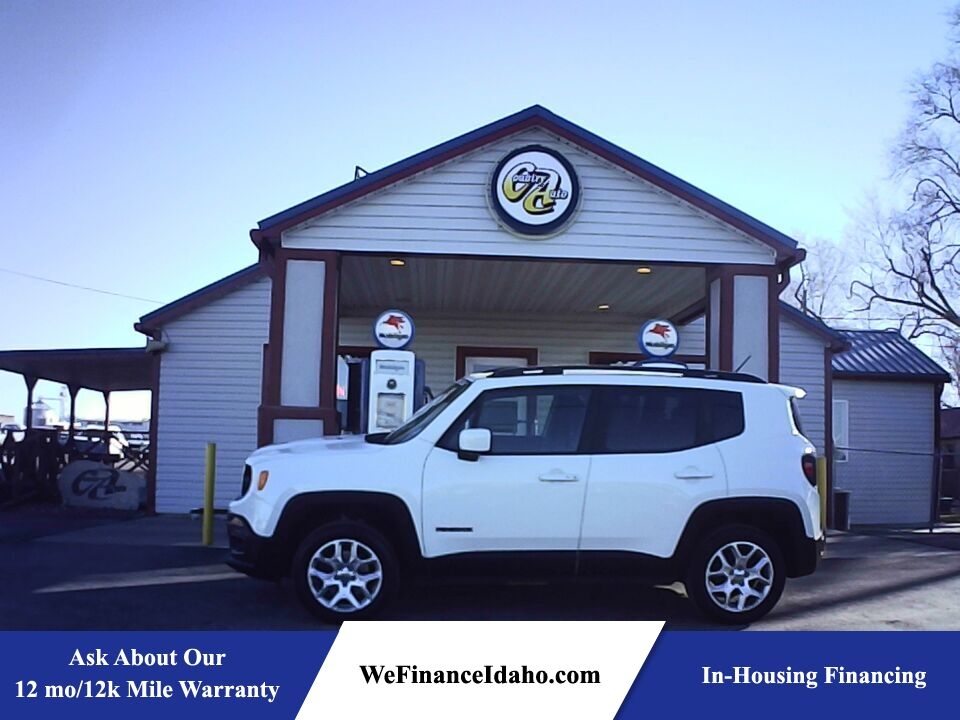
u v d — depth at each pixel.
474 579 6.70
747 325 11.36
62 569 8.86
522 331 17.47
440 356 17.33
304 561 6.64
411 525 6.65
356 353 17.64
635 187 11.38
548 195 11.16
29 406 18.44
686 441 6.96
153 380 16.11
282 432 10.81
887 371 20.52
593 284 14.23
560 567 6.71
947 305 31.42
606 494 6.74
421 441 6.85
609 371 7.15
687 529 6.78
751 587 6.90
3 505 15.50
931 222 31.05
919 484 20.52
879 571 9.63
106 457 18.03
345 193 10.99
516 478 6.71
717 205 11.30
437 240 11.14
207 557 9.62
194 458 15.99
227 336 16.22
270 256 11.30
